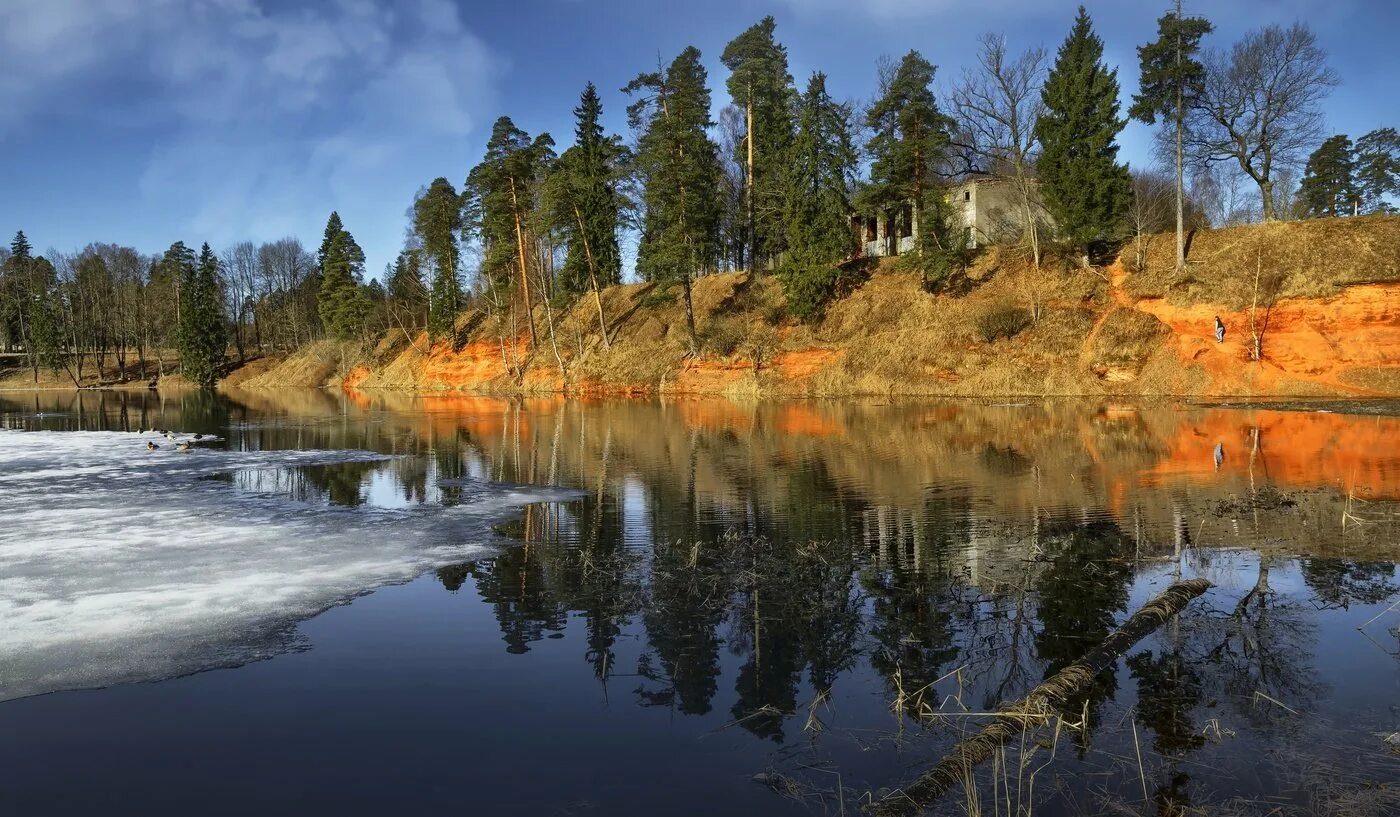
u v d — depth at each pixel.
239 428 30.59
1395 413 23.92
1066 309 37.94
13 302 89.94
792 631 7.31
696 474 16.84
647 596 8.35
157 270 98.44
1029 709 5.43
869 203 44.97
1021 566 9.27
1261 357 31.94
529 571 9.38
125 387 80.75
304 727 5.46
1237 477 14.73
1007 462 17.52
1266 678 6.04
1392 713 5.43
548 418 32.91
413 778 4.79
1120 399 32.59
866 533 11.15
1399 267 30.88
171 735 5.35
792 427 26.50
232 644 7.01
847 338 43.44
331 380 75.00
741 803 4.48
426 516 12.79
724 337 46.88
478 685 6.16
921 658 6.64
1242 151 39.81
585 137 54.09
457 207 62.47
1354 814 4.20
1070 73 39.38
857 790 4.63
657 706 5.79
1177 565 9.13
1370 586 8.23
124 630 7.34
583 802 4.50
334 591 8.59
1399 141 63.72
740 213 56.91
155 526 12.05
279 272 100.50
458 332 66.94
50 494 15.22
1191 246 37.62
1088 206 38.59
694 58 48.00
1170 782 4.61
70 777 4.80
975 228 45.88
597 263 55.22
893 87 42.59
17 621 7.56
